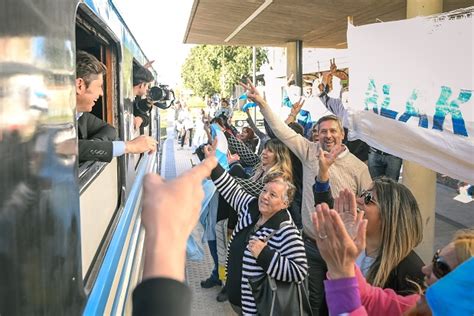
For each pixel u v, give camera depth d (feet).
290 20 26.25
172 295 2.09
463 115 8.70
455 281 3.83
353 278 4.51
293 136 11.51
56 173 4.31
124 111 10.77
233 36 33.37
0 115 3.37
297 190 12.33
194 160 46.98
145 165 16.05
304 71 47.98
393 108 9.93
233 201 10.55
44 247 4.02
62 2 4.66
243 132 22.57
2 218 3.39
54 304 4.22
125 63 11.33
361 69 10.48
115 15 9.49
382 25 9.81
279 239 8.76
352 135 11.00
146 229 2.30
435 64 9.10
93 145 7.02
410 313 5.07
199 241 19.20
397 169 20.29
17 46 3.61
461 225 22.11
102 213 7.85
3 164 3.41
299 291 8.62
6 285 3.46
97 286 6.17
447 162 9.14
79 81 7.06
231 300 9.92
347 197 5.69
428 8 11.83
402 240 7.02
